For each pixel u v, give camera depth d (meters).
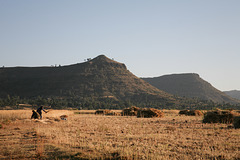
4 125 15.77
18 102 197.75
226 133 11.17
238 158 6.95
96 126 14.62
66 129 13.35
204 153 7.43
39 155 7.73
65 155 7.66
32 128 14.19
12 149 8.56
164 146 8.37
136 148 8.12
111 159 7.20
